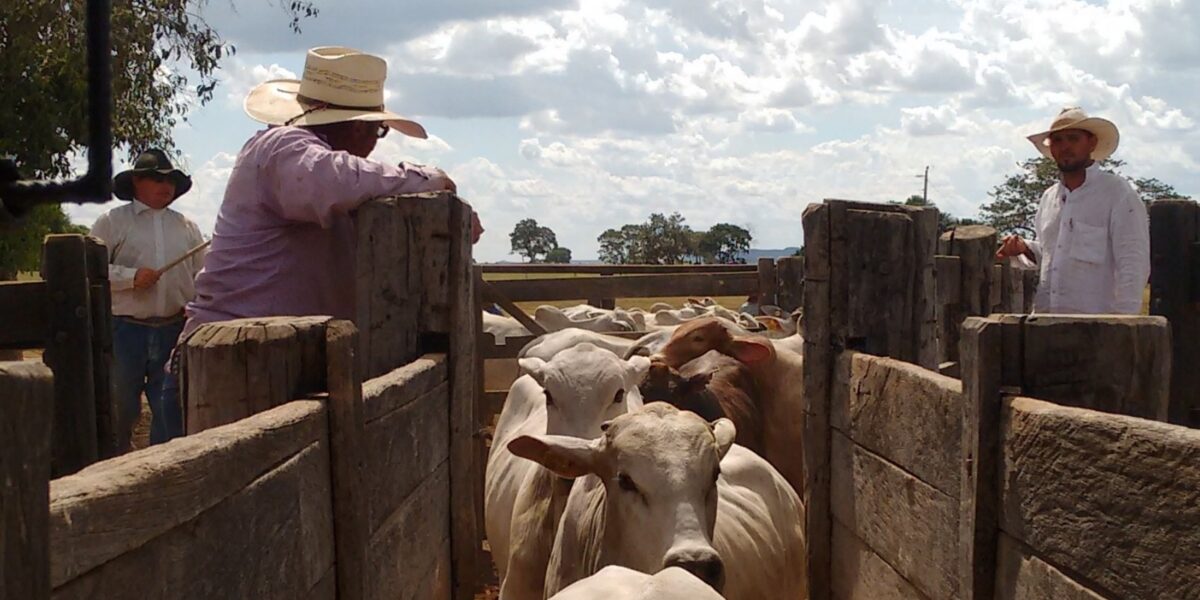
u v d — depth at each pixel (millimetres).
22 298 4277
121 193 7820
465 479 4988
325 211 4875
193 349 3043
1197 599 2246
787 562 5379
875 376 4418
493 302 8852
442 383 4789
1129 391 3162
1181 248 5844
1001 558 3150
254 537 2422
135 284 7387
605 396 5418
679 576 2482
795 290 11164
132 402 7730
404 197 4855
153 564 1923
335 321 3145
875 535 4422
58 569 1606
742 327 9211
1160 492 2367
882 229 5082
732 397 6980
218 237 5109
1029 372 3160
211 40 14742
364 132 5590
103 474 1831
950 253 8375
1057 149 6887
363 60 5406
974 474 3195
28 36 12625
